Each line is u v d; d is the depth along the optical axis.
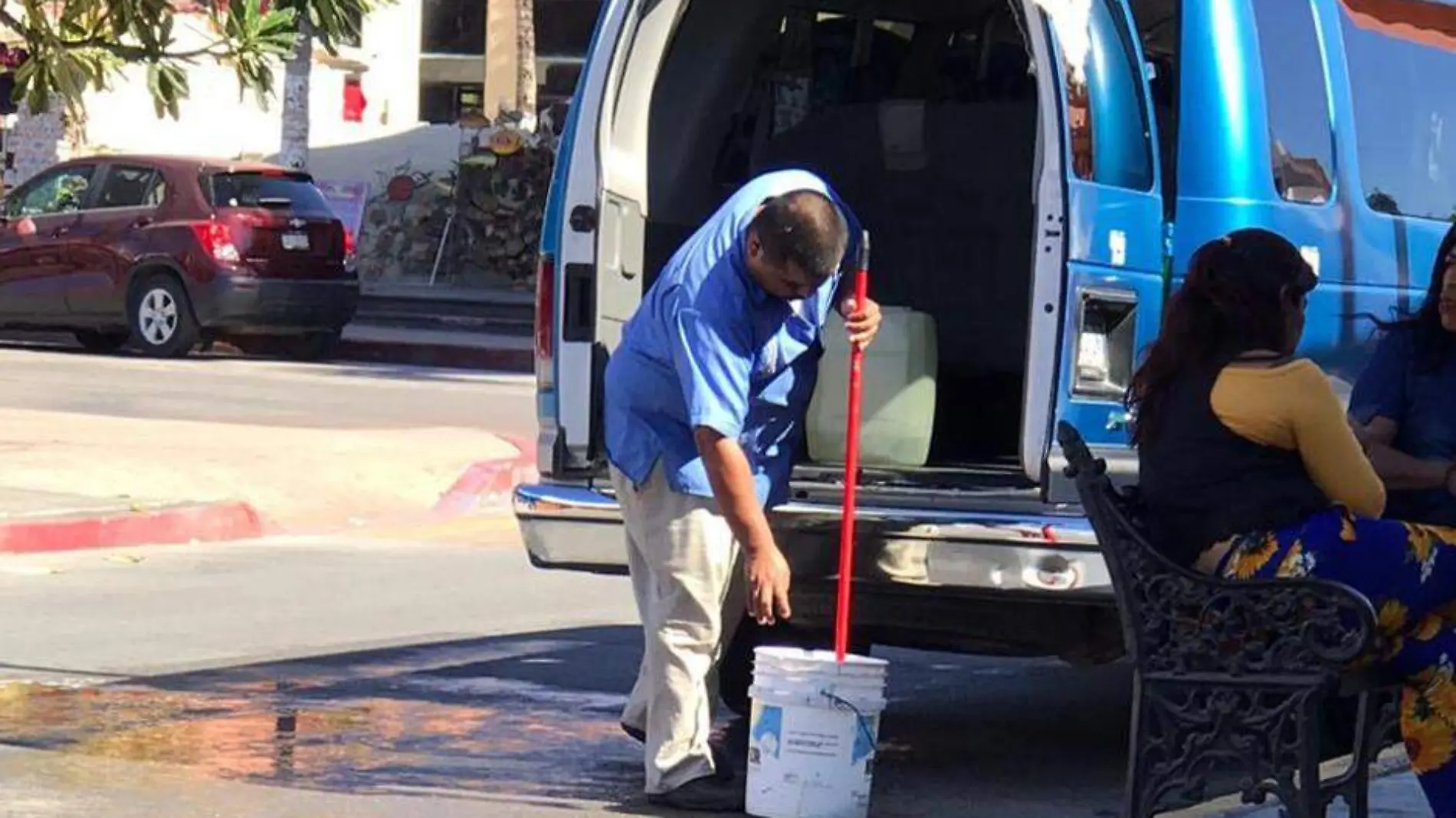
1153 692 5.04
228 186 21.81
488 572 11.10
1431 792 5.18
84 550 11.23
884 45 7.74
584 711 7.61
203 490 12.55
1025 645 6.51
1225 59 6.50
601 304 6.68
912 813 6.29
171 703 7.55
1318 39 6.99
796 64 7.58
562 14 35.22
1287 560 5.09
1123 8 6.31
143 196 21.89
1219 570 5.18
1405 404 5.98
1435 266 5.96
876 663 5.86
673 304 5.79
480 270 28.81
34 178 22.53
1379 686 5.20
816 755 5.82
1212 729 4.97
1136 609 5.07
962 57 7.65
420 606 9.91
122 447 13.76
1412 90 7.54
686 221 7.16
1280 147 6.70
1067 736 7.58
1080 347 6.13
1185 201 6.45
